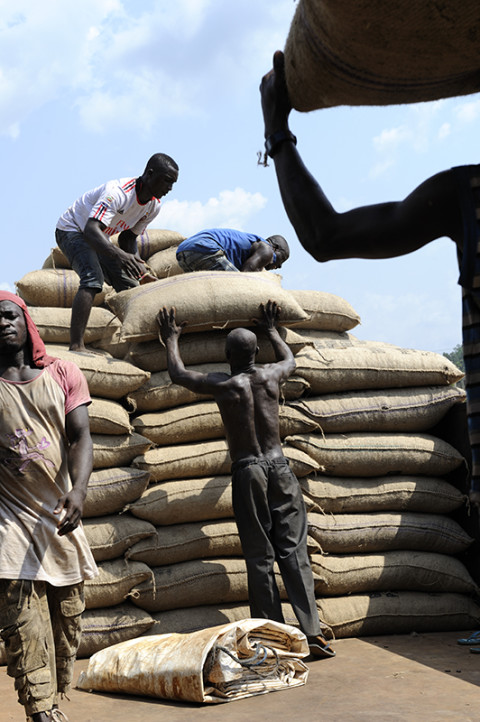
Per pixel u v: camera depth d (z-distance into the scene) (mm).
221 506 4730
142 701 3467
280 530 4312
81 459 2908
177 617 4547
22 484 2836
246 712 3156
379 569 4855
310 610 4148
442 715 2957
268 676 3512
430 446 5219
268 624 3539
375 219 1470
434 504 5176
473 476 1379
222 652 3377
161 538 4617
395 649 4324
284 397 5051
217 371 4992
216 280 5012
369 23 1089
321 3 1097
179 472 4785
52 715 2654
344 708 3125
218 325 4914
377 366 5273
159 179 5254
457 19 1066
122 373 4801
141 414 5039
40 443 2861
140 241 6648
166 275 6605
